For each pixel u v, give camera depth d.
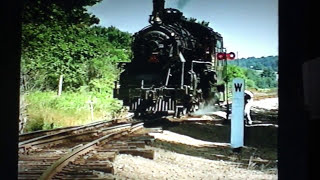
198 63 17.58
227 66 19.92
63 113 15.48
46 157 8.02
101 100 17.47
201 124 14.20
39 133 11.46
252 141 11.75
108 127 13.10
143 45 16.72
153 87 15.97
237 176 8.01
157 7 17.05
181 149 10.60
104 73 18.19
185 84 16.50
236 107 11.09
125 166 7.69
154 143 10.59
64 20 16.69
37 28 15.74
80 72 17.56
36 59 15.78
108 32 18.53
